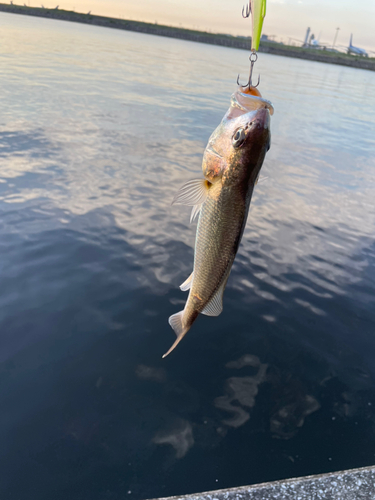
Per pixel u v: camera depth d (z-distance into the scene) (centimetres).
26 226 116
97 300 89
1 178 145
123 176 163
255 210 151
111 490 51
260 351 81
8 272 95
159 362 74
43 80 381
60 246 108
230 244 30
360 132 357
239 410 66
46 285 92
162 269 104
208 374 73
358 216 157
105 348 75
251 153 29
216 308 32
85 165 170
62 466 54
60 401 63
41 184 145
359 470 42
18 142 188
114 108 303
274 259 118
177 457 57
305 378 75
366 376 77
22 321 80
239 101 30
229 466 56
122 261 105
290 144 272
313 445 61
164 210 138
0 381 66
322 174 208
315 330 89
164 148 213
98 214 129
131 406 64
